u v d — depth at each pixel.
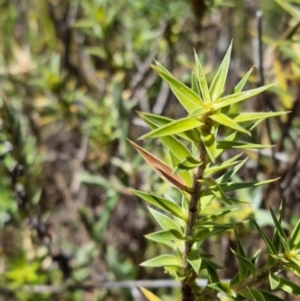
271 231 0.44
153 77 0.54
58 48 0.62
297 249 0.25
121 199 0.56
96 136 0.50
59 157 0.60
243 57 0.52
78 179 0.48
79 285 0.42
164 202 0.25
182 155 0.24
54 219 0.57
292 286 0.25
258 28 0.35
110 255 0.49
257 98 0.43
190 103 0.23
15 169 0.41
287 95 0.37
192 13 0.44
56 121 0.65
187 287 0.27
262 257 0.41
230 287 0.25
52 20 0.62
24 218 0.43
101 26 0.50
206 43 0.57
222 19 0.57
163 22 0.50
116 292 0.51
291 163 0.40
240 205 0.35
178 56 0.50
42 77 0.57
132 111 0.55
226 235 0.37
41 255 0.46
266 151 0.42
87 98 0.51
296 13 0.34
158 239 0.26
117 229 0.57
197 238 0.25
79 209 0.54
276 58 0.43
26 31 0.64
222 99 0.23
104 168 0.52
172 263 0.26
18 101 0.57
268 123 0.37
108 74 0.54
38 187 0.50
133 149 0.47
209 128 0.23
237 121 0.23
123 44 0.58
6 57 0.59
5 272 0.47
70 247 0.51
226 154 0.44
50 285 0.48
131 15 0.56
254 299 0.25
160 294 0.49
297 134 0.48
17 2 0.64
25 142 0.42
